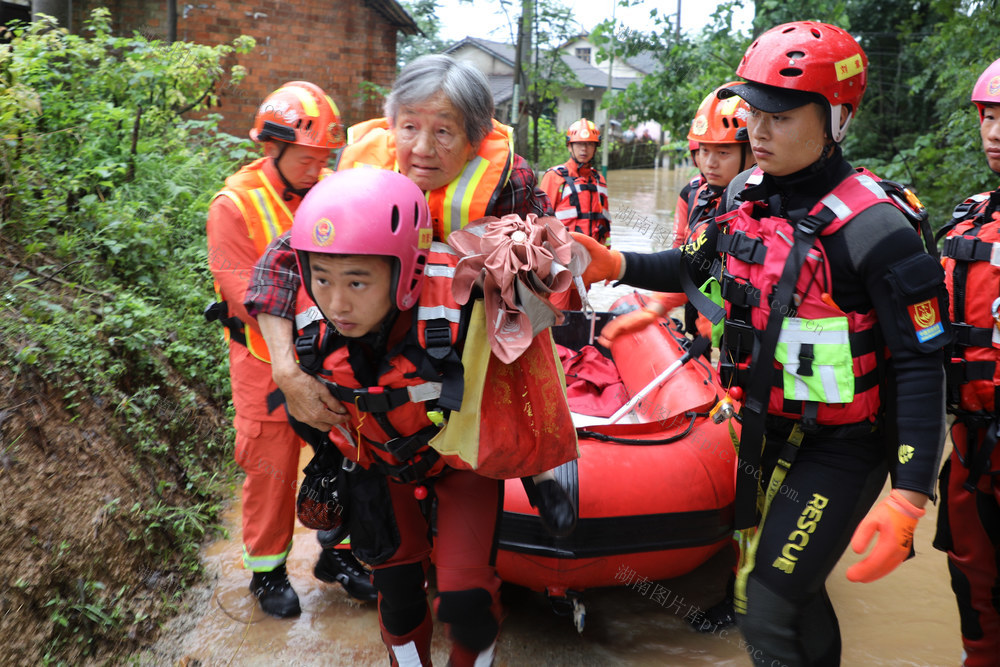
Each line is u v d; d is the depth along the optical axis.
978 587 2.81
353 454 2.31
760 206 2.36
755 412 2.33
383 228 1.87
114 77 6.27
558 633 3.23
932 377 2.14
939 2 9.01
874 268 2.16
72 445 3.39
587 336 4.74
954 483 2.81
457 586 2.23
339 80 9.01
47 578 2.83
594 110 33.72
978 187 8.16
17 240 4.47
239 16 8.60
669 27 9.64
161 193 5.96
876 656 3.09
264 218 3.11
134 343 4.16
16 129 4.63
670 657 3.08
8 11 7.09
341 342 2.09
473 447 2.06
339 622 3.25
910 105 13.59
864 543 2.14
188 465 4.11
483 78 2.13
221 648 3.05
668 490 3.06
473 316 2.03
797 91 2.16
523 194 2.24
